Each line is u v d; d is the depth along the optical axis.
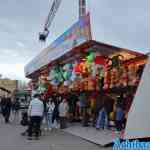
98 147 13.16
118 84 17.02
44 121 20.20
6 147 13.20
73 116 23.09
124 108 16.86
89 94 20.88
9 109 24.66
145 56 15.92
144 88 9.55
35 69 28.84
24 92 40.44
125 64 17.39
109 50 17.73
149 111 9.38
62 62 22.89
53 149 12.72
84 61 20.05
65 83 22.23
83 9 29.09
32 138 15.64
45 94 24.08
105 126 18.09
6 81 56.22
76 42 17.41
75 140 15.23
